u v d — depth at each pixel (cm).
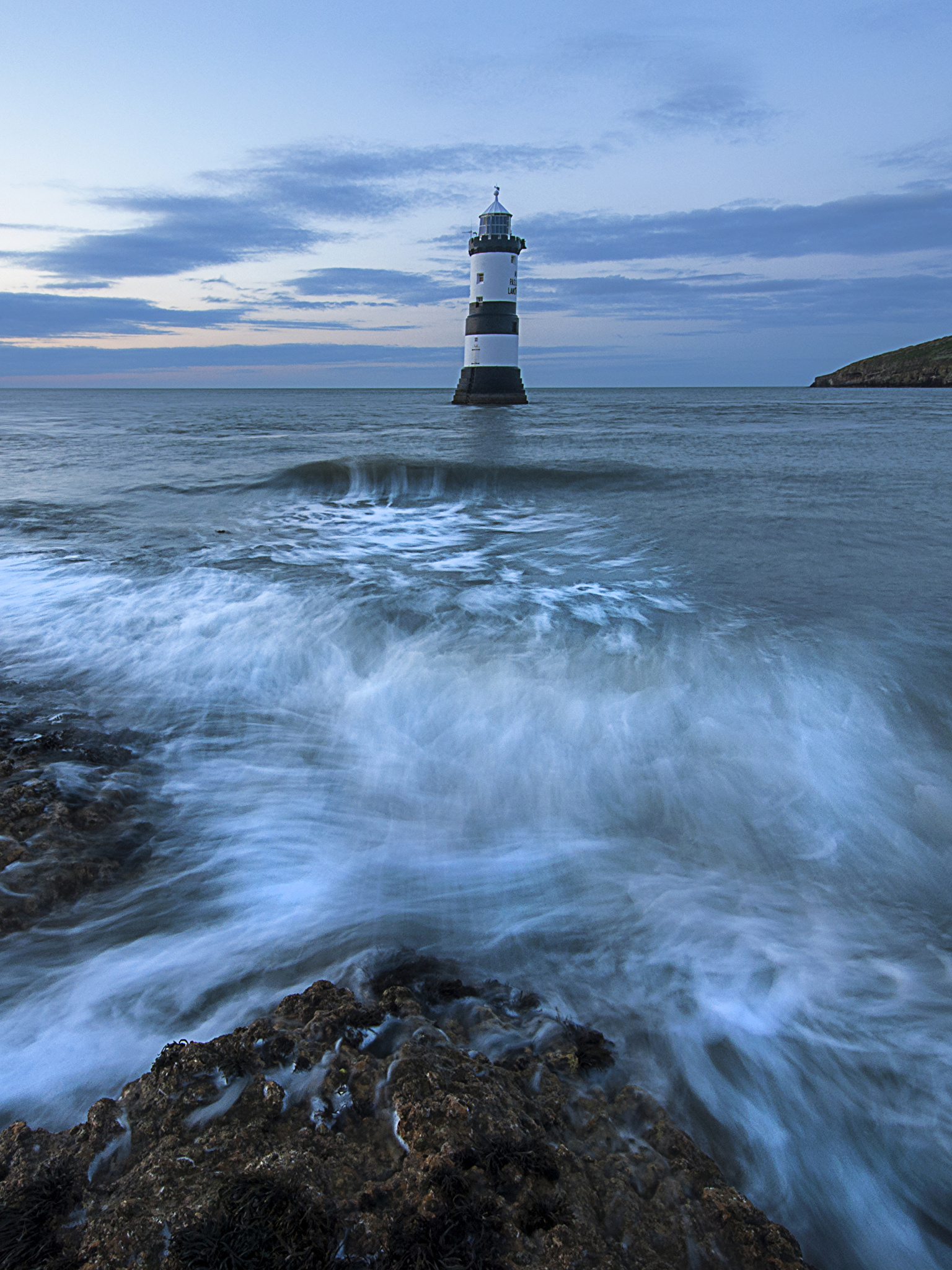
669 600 770
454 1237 177
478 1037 257
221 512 1339
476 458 2084
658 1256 183
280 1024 248
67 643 658
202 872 357
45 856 349
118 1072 245
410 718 526
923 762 469
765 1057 261
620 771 461
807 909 345
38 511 1293
